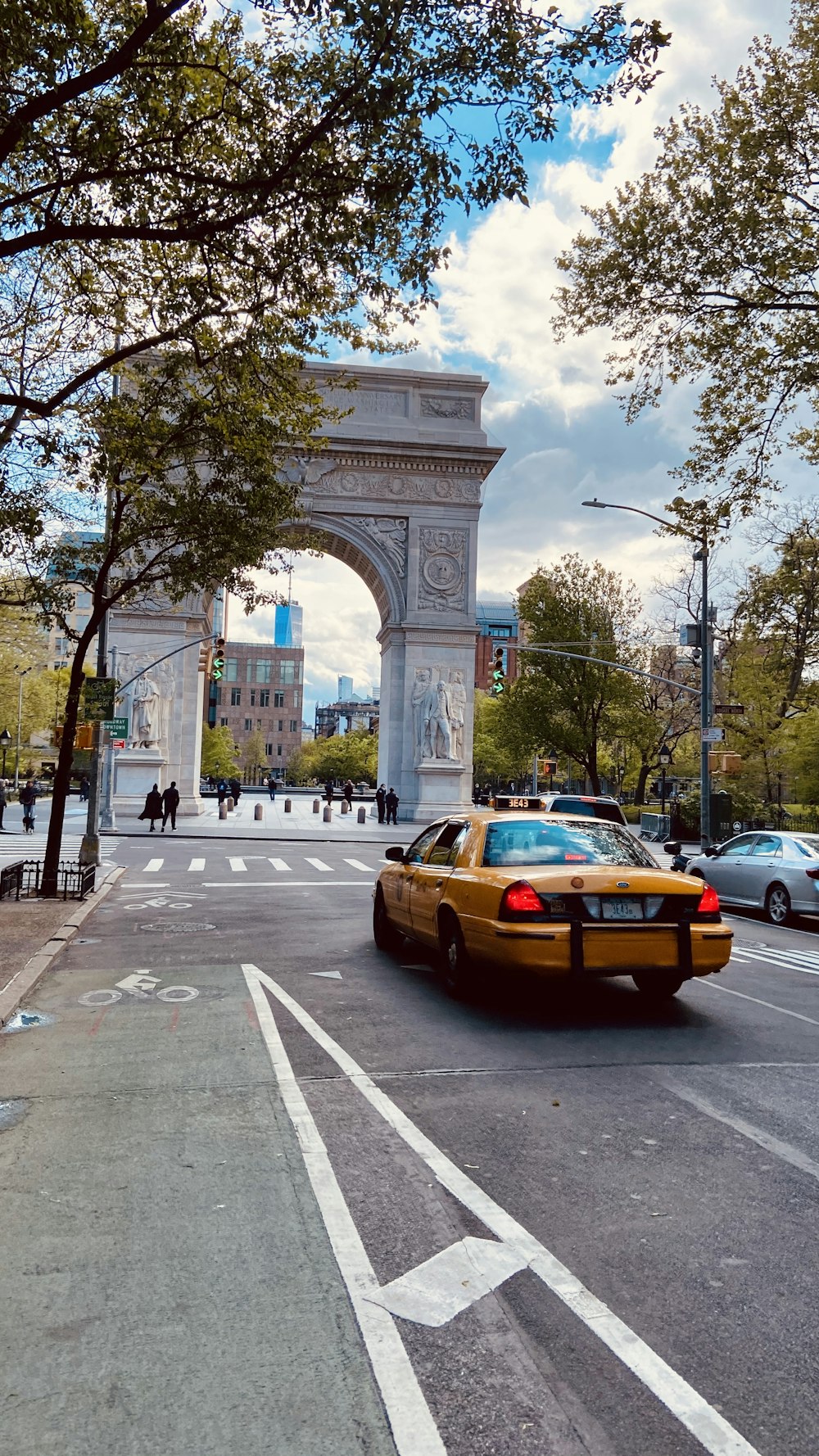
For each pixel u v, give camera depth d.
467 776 42.16
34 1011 8.07
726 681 42.94
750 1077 6.20
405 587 42.47
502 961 7.41
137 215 9.93
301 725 142.62
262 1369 2.93
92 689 19.64
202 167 9.72
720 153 12.61
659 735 58.59
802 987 9.73
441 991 8.84
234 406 12.99
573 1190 4.34
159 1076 6.12
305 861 24.88
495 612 127.38
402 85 7.29
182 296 11.20
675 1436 2.65
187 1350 3.03
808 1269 3.63
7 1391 2.81
